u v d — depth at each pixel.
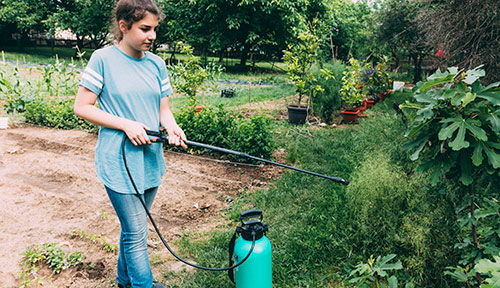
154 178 2.38
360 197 3.32
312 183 4.57
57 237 3.40
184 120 6.14
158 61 2.42
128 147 2.20
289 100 10.67
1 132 6.99
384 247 2.94
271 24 21.12
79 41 27.91
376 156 4.56
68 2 27.00
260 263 2.31
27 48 33.25
